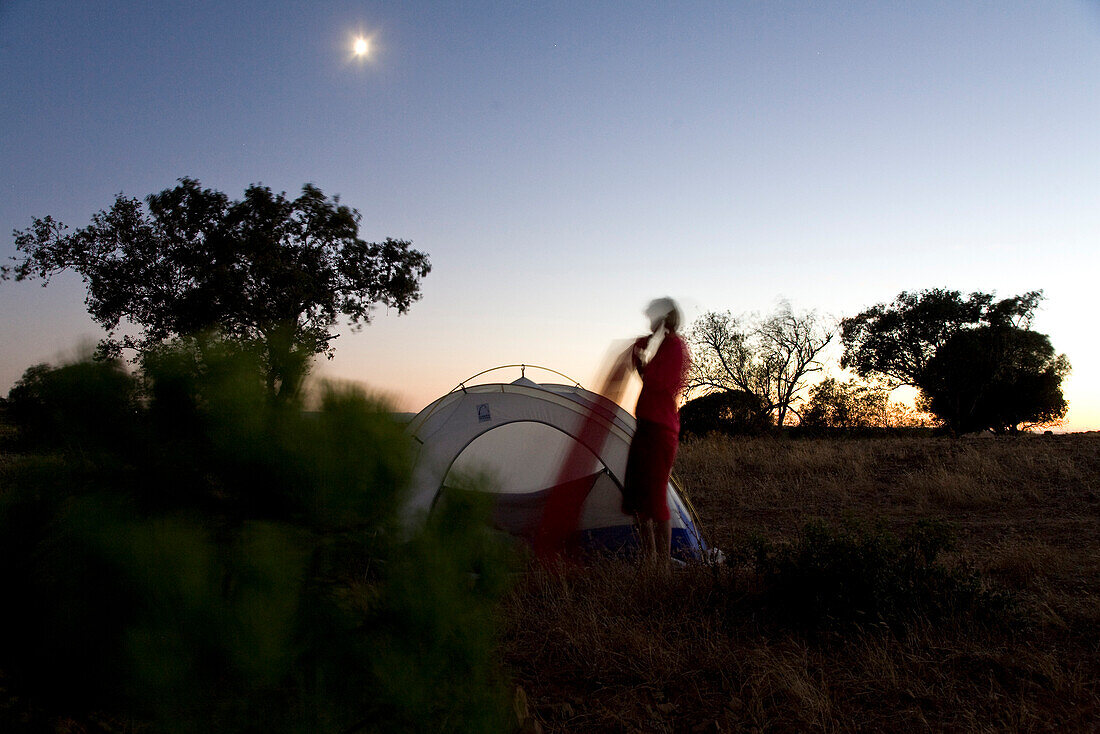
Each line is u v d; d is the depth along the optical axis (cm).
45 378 154
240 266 2145
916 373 3422
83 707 140
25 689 140
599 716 286
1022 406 3425
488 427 551
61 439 153
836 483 925
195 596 127
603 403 559
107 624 133
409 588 150
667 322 522
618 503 552
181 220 2152
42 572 137
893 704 297
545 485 589
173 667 122
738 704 294
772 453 1221
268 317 2081
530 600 397
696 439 1552
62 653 135
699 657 338
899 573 396
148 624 127
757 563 430
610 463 547
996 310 3312
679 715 290
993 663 331
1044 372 3416
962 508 768
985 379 3241
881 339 3472
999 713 287
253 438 152
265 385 165
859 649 347
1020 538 584
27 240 2141
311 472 152
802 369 2652
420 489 169
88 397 151
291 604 137
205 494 156
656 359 511
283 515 155
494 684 167
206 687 127
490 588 165
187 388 157
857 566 391
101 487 150
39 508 147
